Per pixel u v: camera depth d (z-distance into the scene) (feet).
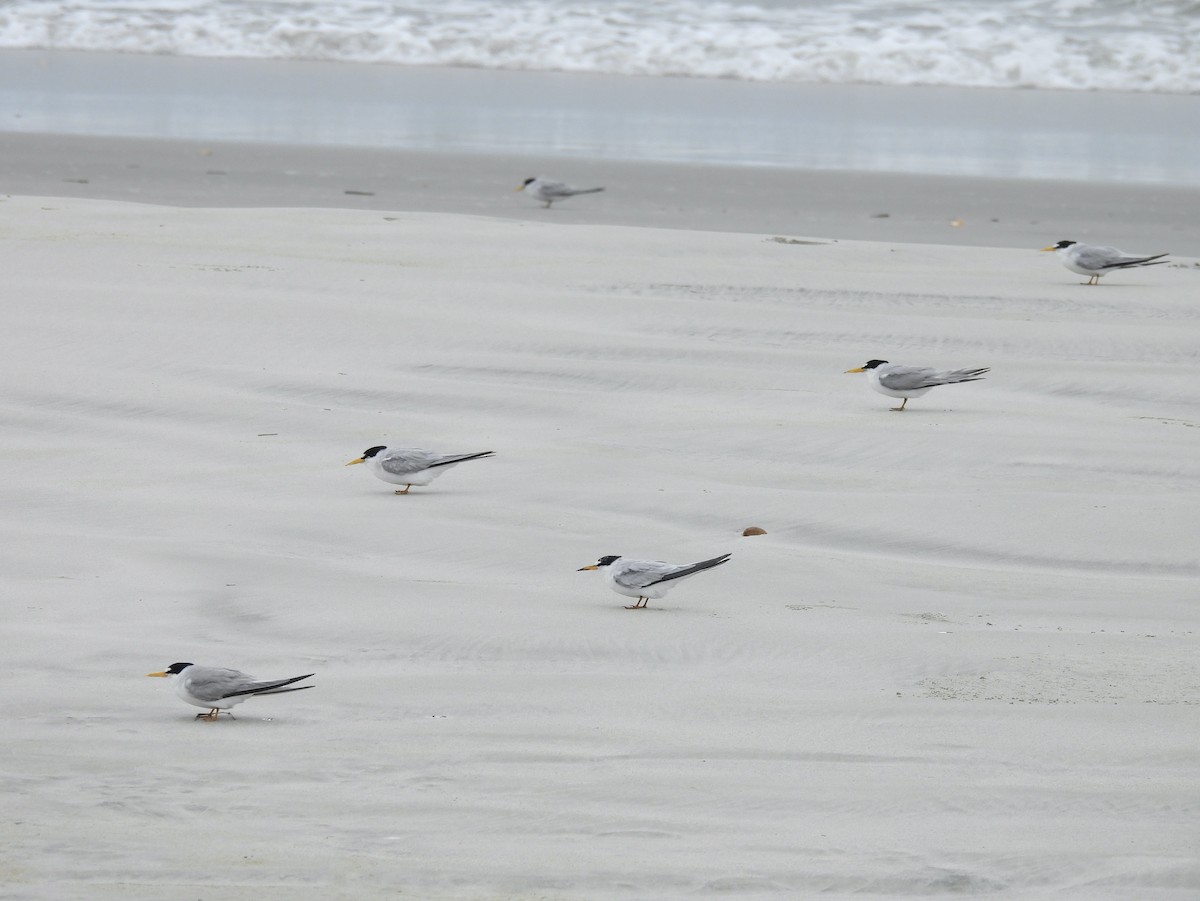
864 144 148.25
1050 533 51.37
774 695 35.47
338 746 31.07
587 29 203.51
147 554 47.34
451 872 23.65
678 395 68.54
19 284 82.12
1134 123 167.84
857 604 44.11
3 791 27.32
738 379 70.59
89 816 26.09
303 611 42.09
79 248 90.68
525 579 46.14
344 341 74.28
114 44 201.98
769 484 56.59
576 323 78.74
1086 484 57.00
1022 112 174.19
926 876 23.82
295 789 28.07
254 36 202.28
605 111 165.48
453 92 176.35
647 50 198.08
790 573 47.03
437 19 206.18
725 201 116.67
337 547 49.01
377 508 53.11
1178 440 62.18
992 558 49.80
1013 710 34.30
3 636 39.22
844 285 88.48
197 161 127.54
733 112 167.53
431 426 63.52
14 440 60.34
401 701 34.55
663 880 23.52
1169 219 114.62
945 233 106.83
